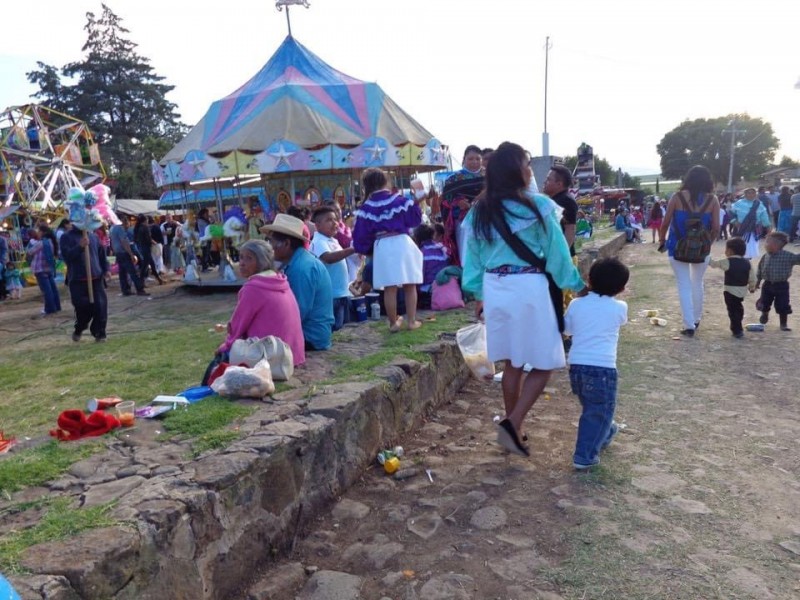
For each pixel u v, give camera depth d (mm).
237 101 12492
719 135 72438
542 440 4270
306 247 5520
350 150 11219
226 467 2764
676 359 6133
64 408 4797
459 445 4305
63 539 2178
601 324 3688
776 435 4141
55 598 1888
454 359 5523
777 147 72250
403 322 6301
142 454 3082
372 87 12758
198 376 5492
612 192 46000
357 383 4082
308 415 3547
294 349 4664
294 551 3072
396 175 14656
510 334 3684
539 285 3627
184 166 11398
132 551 2174
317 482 3367
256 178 15570
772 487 3418
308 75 13234
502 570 2777
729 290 6801
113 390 5176
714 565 2705
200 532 2506
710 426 4352
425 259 7480
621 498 3346
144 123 52781
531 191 3766
